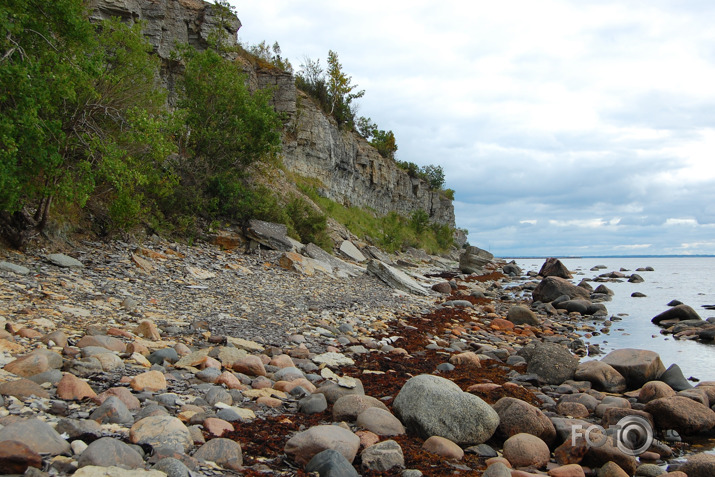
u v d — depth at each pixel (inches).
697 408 282.2
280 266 753.0
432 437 216.8
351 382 277.7
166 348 304.8
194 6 1111.0
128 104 567.5
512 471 195.3
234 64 892.6
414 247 1900.8
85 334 303.1
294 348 362.0
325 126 1647.4
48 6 425.1
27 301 349.1
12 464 136.4
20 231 464.8
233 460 172.9
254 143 840.3
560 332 632.4
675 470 229.9
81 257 513.0
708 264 3873.0
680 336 595.5
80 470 133.3
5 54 385.1
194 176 795.4
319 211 1240.2
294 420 227.3
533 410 245.3
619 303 942.4
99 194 617.9
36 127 385.7
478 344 481.7
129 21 943.7
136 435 169.6
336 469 169.5
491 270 1691.7
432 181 2989.7
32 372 217.5
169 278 526.6
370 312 582.9
